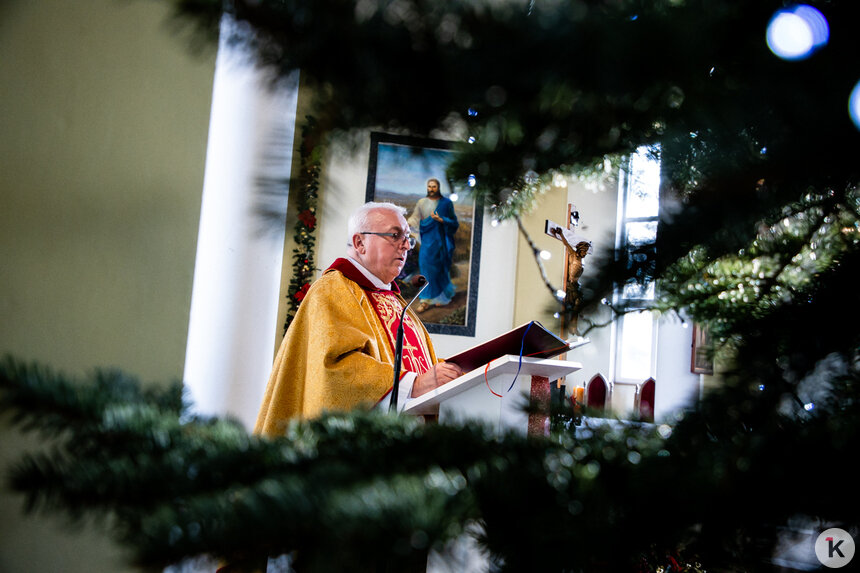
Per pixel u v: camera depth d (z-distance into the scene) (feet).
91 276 9.94
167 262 10.12
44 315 9.78
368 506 1.48
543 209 27.53
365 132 2.89
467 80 2.54
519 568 1.87
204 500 1.60
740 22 2.34
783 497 1.94
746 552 2.08
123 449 1.98
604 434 2.26
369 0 2.36
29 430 1.97
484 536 1.90
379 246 12.29
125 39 10.42
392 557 1.43
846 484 1.90
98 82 10.32
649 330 28.04
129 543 1.57
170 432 2.05
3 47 10.26
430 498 1.61
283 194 2.89
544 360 7.84
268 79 2.62
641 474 1.96
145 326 9.93
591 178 5.11
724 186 3.09
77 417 1.96
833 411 2.24
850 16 2.22
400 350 8.27
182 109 10.42
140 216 10.14
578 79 2.53
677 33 2.33
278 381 11.01
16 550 8.98
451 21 2.42
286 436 2.38
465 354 9.49
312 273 26.21
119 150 10.23
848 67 2.31
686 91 2.60
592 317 3.93
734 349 3.06
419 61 2.50
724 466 1.95
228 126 10.85
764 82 2.47
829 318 2.86
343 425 2.43
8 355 1.99
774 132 2.73
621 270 3.55
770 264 4.18
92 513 1.78
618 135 3.14
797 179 2.94
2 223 9.89
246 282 11.15
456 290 28.30
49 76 10.28
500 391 8.12
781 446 1.97
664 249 3.48
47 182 10.06
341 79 2.56
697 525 2.06
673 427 2.33
